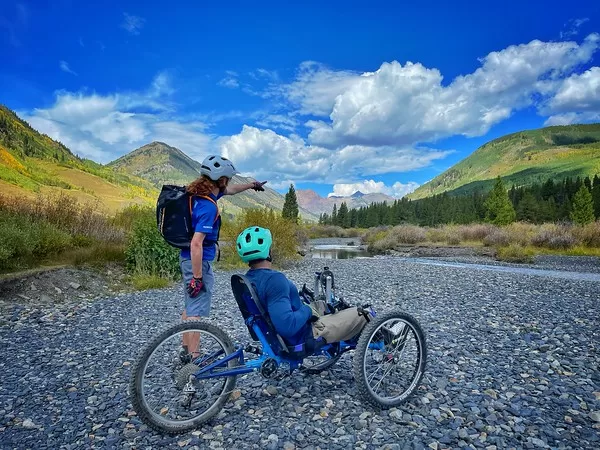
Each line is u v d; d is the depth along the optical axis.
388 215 129.88
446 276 15.79
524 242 34.94
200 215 4.14
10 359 5.91
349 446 3.45
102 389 4.79
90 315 8.69
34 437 3.70
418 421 3.87
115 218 19.22
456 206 128.38
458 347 6.23
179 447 3.52
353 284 13.55
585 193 62.53
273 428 3.75
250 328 4.20
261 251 4.02
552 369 5.25
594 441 3.50
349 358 5.64
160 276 13.20
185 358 3.89
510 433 3.63
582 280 14.95
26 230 12.48
